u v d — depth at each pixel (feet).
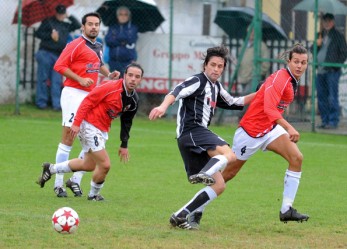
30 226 73.26
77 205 86.94
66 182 95.09
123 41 173.47
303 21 173.27
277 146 78.23
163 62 180.24
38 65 178.09
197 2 179.32
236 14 176.96
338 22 168.55
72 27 179.93
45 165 91.09
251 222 79.87
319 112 170.19
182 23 180.24
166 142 146.30
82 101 87.66
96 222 76.48
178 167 119.65
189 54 178.81
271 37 173.17
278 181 110.22
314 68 167.63
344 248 68.49
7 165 116.26
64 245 65.98
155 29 179.93
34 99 184.85
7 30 182.70
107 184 103.55
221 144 73.77
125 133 89.81
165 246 66.33
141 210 84.74
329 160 132.36
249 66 172.35
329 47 167.32
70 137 95.71
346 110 171.01
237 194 98.78
